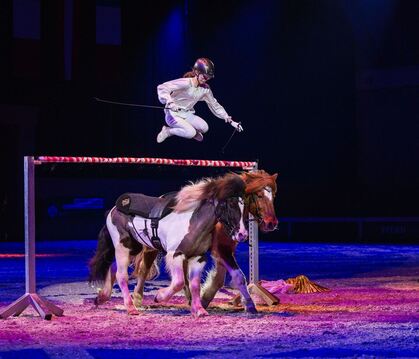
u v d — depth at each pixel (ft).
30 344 21.98
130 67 97.86
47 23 92.38
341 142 97.35
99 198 96.27
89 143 97.40
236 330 23.84
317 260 58.08
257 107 97.30
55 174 95.04
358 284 39.75
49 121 95.50
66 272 48.67
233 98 97.91
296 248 74.79
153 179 99.45
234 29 96.94
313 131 96.84
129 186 98.02
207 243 27.27
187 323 25.49
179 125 29.53
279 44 95.35
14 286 40.24
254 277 31.68
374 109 98.78
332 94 96.68
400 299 32.48
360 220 90.22
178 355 19.97
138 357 19.80
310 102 96.37
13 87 92.89
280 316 27.25
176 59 97.86
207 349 20.75
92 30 93.97
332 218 91.97
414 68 96.12
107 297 30.25
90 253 68.23
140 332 23.71
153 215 27.94
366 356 19.44
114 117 98.17
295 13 94.99
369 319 26.18
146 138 99.40
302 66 95.86
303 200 98.43
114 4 95.04
